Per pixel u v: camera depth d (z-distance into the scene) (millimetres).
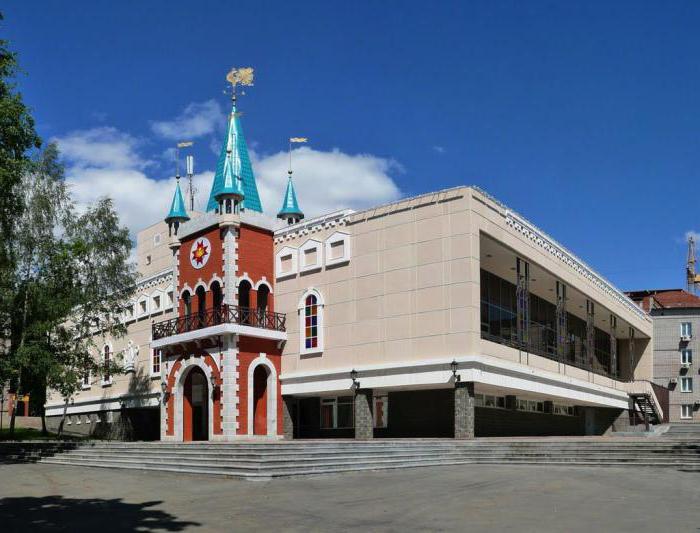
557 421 43438
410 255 32438
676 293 68375
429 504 15375
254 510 14938
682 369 62750
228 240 36219
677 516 13781
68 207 40719
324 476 20469
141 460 24359
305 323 35969
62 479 21297
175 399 37375
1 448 31281
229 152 38406
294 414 37281
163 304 45875
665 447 23984
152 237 60156
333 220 35375
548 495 16531
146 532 12891
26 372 35156
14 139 27375
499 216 33219
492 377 31078
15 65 27281
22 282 35844
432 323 31312
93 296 40656
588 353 45781
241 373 35094
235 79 42344
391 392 34594
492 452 25641
